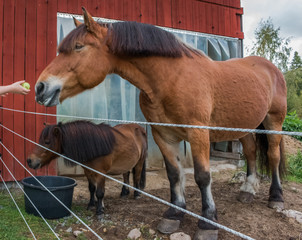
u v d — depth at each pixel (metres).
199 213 2.93
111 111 4.75
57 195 2.78
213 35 5.52
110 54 2.10
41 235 2.42
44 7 4.18
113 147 3.07
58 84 1.95
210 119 2.45
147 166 5.18
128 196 3.77
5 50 3.95
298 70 18.47
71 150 2.88
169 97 2.19
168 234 2.43
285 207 3.20
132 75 2.19
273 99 3.18
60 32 4.33
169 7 5.06
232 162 5.77
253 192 3.37
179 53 2.23
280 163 3.38
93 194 3.18
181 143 5.46
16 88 1.95
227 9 5.67
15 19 4.02
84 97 4.53
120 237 2.45
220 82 2.43
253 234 2.44
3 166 3.91
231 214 2.88
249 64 3.11
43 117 4.16
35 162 2.89
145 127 5.13
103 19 4.54
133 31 2.12
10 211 2.91
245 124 2.68
